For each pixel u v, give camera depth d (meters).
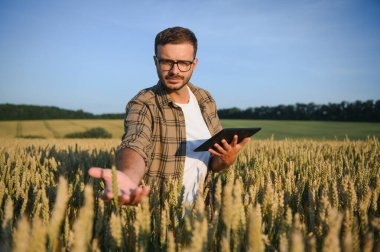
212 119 2.72
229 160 2.31
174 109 2.38
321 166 2.84
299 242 0.82
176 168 2.36
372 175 2.75
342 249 1.18
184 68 2.28
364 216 1.48
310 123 64.75
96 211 1.75
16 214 1.87
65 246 1.31
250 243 1.00
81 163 3.57
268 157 4.49
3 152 4.46
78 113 88.56
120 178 1.40
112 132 54.22
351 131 48.34
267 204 1.59
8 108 83.50
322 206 1.48
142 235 1.20
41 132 55.59
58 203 0.90
